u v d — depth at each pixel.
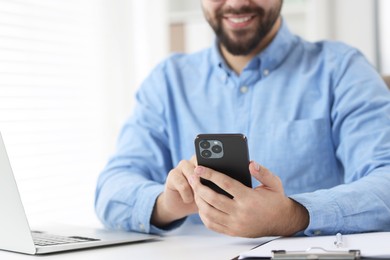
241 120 1.55
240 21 1.47
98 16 2.37
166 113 1.63
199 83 1.64
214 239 1.18
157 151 1.58
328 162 1.47
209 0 1.49
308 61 1.58
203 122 1.59
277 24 1.58
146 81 1.71
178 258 0.98
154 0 2.58
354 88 1.46
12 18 2.01
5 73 1.96
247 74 1.56
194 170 1.04
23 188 1.99
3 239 1.08
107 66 2.39
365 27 2.58
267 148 1.50
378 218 1.12
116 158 1.55
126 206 1.33
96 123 2.33
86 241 1.11
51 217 2.09
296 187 1.47
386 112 1.37
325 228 1.09
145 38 2.55
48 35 2.14
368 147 1.33
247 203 1.03
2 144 0.98
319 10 2.52
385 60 2.50
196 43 2.67
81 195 2.24
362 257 0.85
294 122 1.50
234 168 1.02
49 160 2.10
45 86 2.11
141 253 1.04
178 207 1.22
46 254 1.05
